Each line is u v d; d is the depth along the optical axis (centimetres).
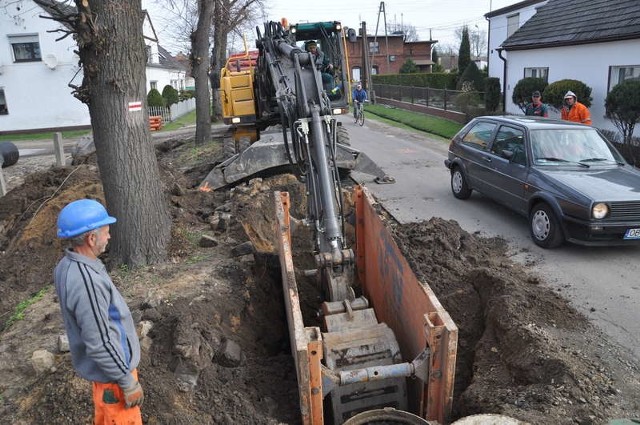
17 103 2928
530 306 518
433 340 359
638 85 1195
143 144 611
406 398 404
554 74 1719
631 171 767
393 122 2417
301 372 343
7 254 775
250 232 765
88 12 541
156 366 414
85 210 290
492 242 770
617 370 432
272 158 953
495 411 375
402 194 1055
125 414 309
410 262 437
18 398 404
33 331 500
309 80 565
